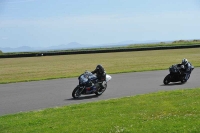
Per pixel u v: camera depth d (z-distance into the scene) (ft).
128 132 26.91
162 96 46.26
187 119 30.09
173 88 57.93
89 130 28.02
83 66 120.47
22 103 47.01
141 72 89.86
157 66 109.19
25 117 35.63
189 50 209.77
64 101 47.96
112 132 27.17
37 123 32.07
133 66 112.27
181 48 240.53
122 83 67.21
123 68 105.19
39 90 60.13
